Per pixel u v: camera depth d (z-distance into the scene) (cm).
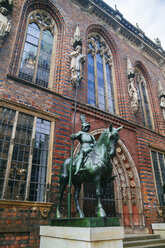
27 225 602
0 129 667
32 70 905
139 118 1205
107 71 1278
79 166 530
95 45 1266
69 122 853
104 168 520
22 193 646
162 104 1455
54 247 480
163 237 866
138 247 722
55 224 515
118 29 1405
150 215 950
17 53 841
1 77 725
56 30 1074
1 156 643
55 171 735
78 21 1162
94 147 571
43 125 781
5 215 574
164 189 982
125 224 926
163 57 1720
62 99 870
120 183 1002
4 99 691
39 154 733
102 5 1359
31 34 974
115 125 1060
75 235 425
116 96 1219
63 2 1132
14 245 566
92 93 1104
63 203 711
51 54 1015
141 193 980
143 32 1606
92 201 873
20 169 668
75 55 988
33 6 1026
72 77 936
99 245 401
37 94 795
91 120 956
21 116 733
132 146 1088
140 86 1457
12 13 876
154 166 1145
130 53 1445
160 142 1268
